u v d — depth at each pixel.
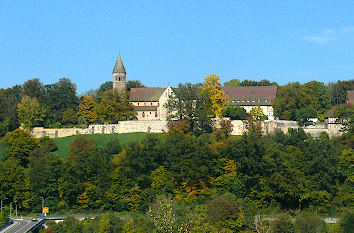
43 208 167.38
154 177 179.88
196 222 133.00
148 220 140.75
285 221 146.62
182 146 184.50
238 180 176.00
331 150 185.12
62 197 176.75
